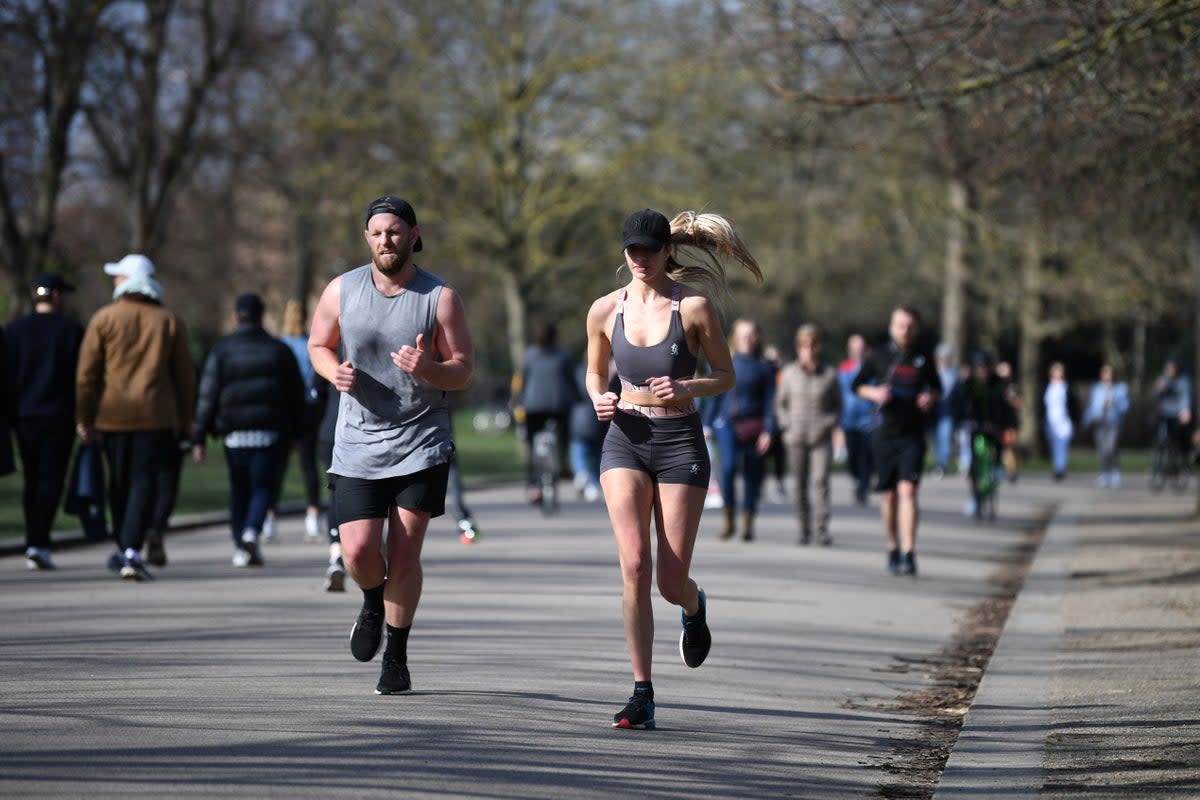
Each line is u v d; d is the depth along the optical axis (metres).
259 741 20.48
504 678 26.23
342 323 23.62
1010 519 72.00
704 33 105.38
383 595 24.39
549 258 113.81
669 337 22.47
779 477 78.56
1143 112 39.69
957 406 69.50
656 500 22.88
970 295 136.50
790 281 131.88
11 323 41.56
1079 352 193.25
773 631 33.78
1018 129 43.12
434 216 113.75
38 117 95.06
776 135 49.75
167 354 39.19
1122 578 43.56
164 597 36.31
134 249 101.50
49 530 41.84
